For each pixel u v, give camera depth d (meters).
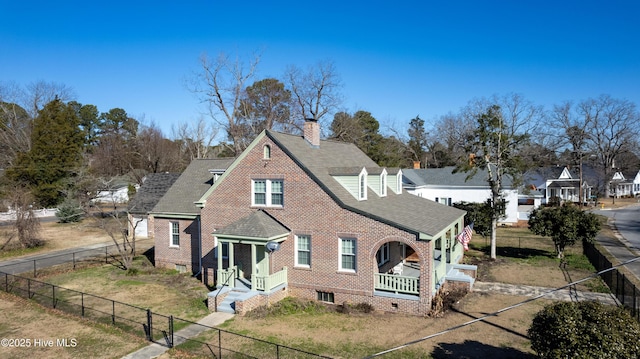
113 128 110.88
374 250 21.19
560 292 23.39
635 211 63.50
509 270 28.47
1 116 75.25
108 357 16.23
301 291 22.98
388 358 15.60
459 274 24.91
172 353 16.47
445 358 15.57
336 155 28.59
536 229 31.72
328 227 22.28
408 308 20.47
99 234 46.03
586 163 92.94
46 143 63.06
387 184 29.92
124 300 23.31
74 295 24.39
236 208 25.41
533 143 78.25
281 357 15.78
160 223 30.20
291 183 23.31
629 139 84.12
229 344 17.16
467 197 49.78
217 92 60.94
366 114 78.31
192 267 29.02
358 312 20.77
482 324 18.84
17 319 20.56
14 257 35.66
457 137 90.38
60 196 62.88
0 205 44.19
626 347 11.05
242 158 25.06
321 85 63.84
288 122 67.50
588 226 30.30
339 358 15.65
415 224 21.33
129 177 72.19
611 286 23.64
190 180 32.44
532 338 12.51
